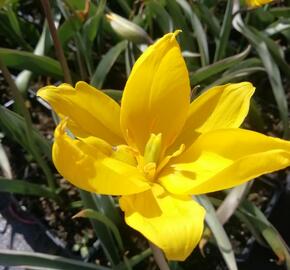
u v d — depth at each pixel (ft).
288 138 0.56
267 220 0.52
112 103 0.35
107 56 0.55
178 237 0.28
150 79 0.34
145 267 0.52
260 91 0.64
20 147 0.60
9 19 0.60
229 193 0.49
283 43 0.68
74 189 0.57
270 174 0.58
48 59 0.56
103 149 0.34
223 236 0.45
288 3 0.68
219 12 0.69
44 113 0.63
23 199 0.57
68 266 0.45
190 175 0.34
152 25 0.64
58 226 0.55
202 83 0.59
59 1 0.56
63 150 0.27
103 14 0.57
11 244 0.57
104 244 0.49
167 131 0.36
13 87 0.45
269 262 0.56
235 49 0.66
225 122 0.35
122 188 0.30
